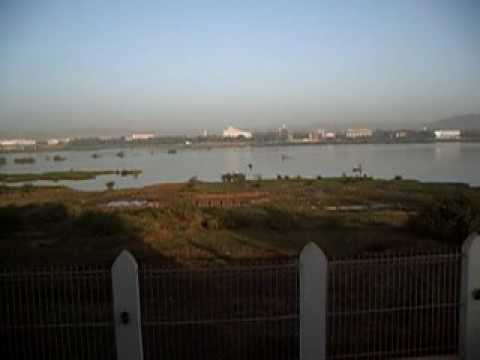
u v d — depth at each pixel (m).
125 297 5.66
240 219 19.59
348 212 25.02
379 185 45.78
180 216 20.58
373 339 6.57
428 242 14.80
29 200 36.72
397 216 22.58
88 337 6.44
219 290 9.37
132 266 5.63
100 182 62.34
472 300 6.04
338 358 6.03
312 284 5.74
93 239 16.59
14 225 19.89
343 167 80.56
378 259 6.70
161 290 9.16
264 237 16.73
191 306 8.20
